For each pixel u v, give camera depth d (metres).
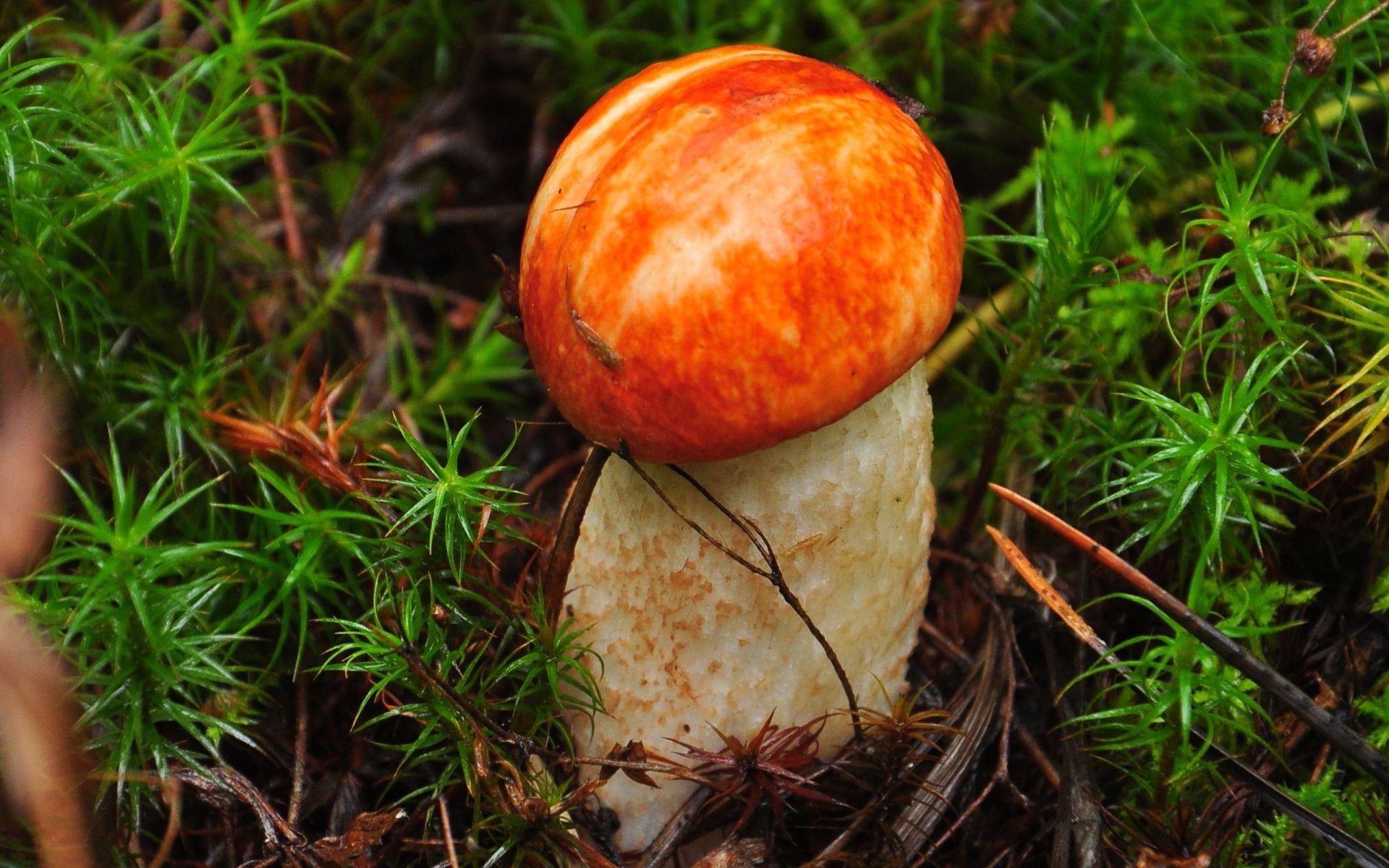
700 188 0.16
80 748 0.18
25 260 0.20
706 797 0.19
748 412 0.16
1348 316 0.20
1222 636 0.18
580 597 0.19
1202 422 0.19
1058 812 0.19
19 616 0.18
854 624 0.18
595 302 0.16
